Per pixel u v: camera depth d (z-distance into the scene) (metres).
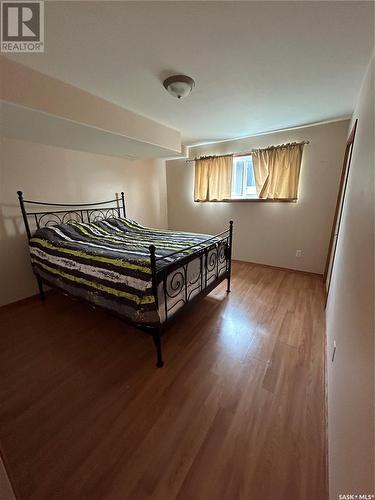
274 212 3.55
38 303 2.61
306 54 1.43
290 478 0.99
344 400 0.93
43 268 2.36
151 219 4.44
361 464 0.62
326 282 2.89
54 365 1.68
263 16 1.11
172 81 1.68
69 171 2.95
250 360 1.70
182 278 1.88
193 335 2.00
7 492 0.66
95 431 1.20
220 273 2.62
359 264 1.02
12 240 2.50
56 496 0.95
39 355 1.78
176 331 2.06
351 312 1.05
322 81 1.79
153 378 1.55
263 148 3.39
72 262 2.04
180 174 4.50
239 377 1.54
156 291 1.53
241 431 1.19
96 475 1.01
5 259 2.46
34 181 2.61
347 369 0.96
